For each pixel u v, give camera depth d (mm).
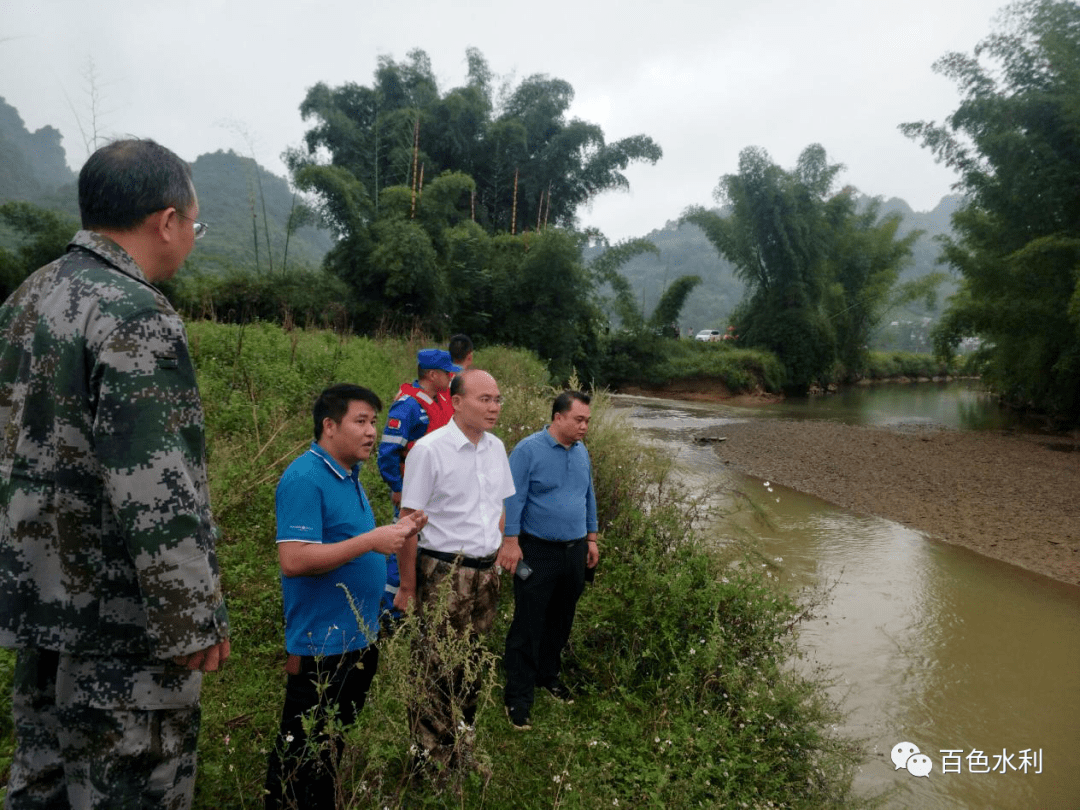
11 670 2514
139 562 1317
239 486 4867
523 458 3328
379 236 19859
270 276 18344
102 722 1407
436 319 19906
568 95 32844
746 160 31578
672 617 3895
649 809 2623
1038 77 18781
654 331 32125
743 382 28953
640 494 5488
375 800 2314
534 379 14133
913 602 5949
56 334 1361
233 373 7715
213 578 1438
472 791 2689
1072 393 18984
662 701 3434
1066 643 5238
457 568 2736
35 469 1366
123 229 1498
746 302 36375
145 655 1429
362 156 27172
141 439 1320
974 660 4863
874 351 45375
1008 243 19703
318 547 2082
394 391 9375
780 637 4059
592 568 3775
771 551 7059
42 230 15742
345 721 2402
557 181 32156
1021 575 6902
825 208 35688
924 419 21547
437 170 28875
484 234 24578
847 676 4465
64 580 1367
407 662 2371
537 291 23938
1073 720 4098
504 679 3650
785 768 3074
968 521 8945
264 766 2545
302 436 6312
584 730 3217
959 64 19828
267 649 3342
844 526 8422
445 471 2730
